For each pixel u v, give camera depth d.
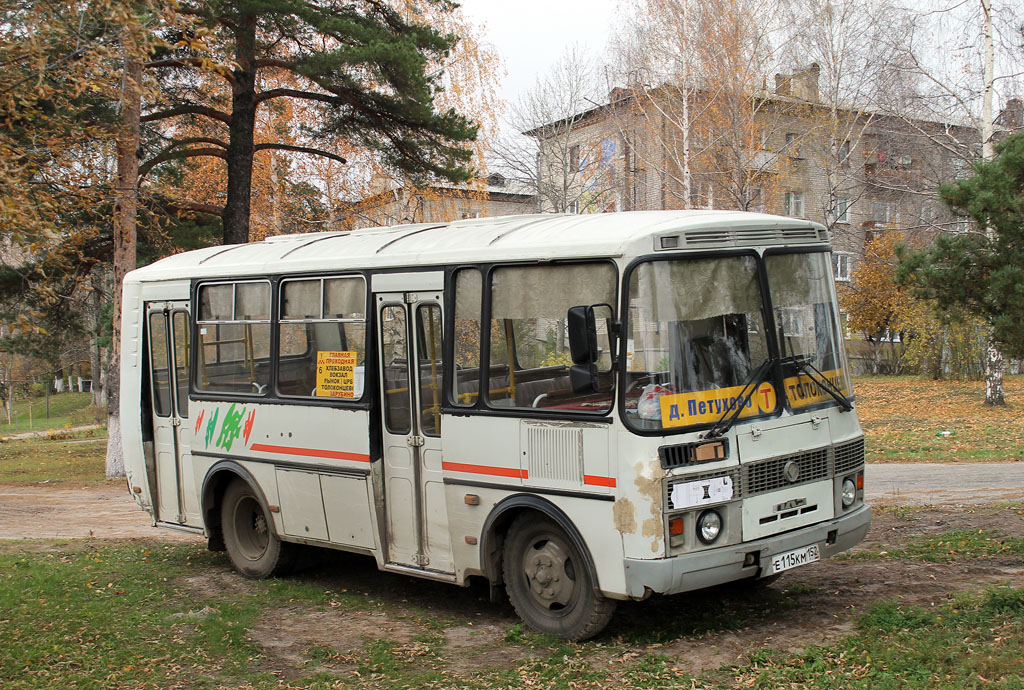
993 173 8.59
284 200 30.28
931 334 36.12
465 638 7.05
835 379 7.23
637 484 6.08
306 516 8.70
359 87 19.25
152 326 10.48
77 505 17.39
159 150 22.36
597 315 6.40
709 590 7.73
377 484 7.95
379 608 8.08
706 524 6.24
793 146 32.62
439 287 7.46
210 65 9.26
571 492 6.49
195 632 7.34
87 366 75.94
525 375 6.88
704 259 6.53
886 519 10.66
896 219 42.69
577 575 6.61
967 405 27.78
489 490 7.05
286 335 8.83
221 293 9.60
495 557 7.16
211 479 9.68
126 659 6.62
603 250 6.36
